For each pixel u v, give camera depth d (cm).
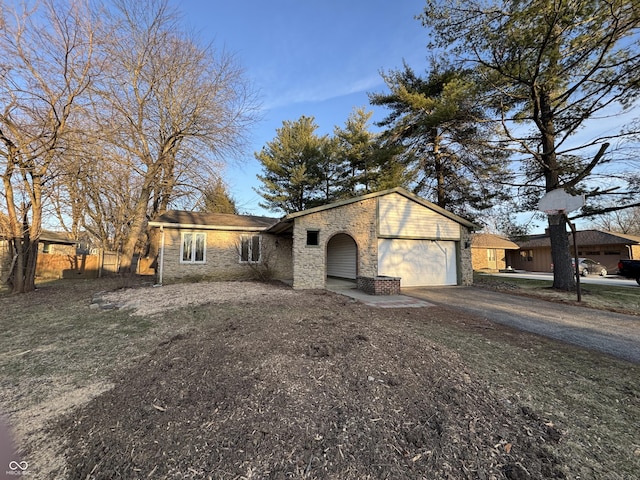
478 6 934
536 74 923
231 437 229
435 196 1689
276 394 288
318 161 2308
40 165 1048
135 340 471
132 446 222
